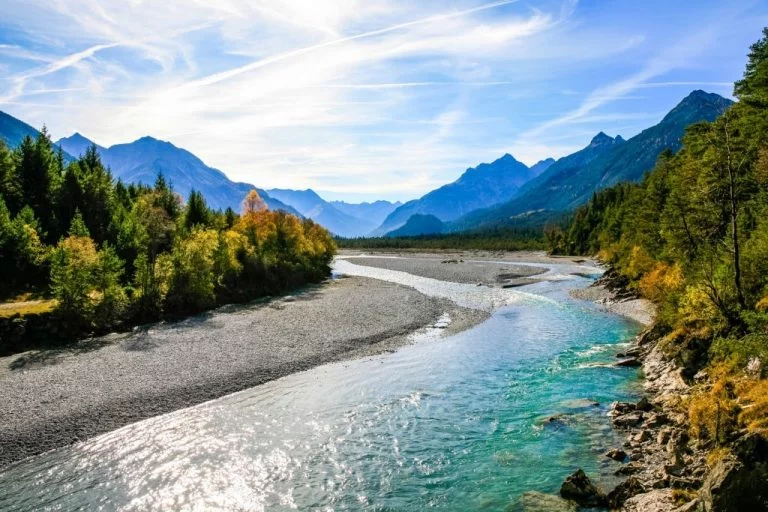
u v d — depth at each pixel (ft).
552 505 46.75
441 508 47.67
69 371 92.07
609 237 339.36
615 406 70.90
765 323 73.97
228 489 52.70
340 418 72.18
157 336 121.29
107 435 66.85
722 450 49.11
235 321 140.67
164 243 201.16
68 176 203.41
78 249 127.75
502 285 241.14
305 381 90.17
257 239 231.09
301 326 134.31
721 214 127.24
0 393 80.38
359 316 150.30
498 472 54.49
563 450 59.21
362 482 53.42
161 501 50.55
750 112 122.31
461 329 135.85
